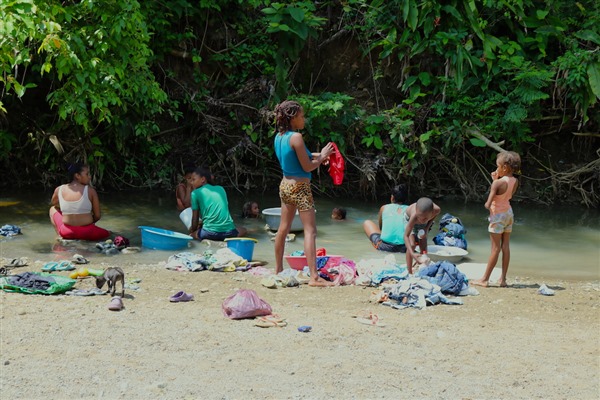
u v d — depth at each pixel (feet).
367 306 20.63
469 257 28.63
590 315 20.61
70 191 28.76
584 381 15.01
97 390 13.46
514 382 14.78
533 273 26.37
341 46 46.03
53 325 17.25
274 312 19.39
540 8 43.68
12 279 20.92
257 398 13.35
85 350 15.61
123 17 31.60
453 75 41.91
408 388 14.17
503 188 22.94
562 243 31.81
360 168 41.65
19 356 15.08
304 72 45.88
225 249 26.35
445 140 42.68
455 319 19.62
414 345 16.97
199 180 30.45
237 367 14.93
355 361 15.60
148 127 39.60
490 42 41.39
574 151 45.29
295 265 24.91
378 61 45.39
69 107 32.12
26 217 33.17
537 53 43.91
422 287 21.38
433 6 41.96
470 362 15.93
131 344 16.11
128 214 34.99
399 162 42.50
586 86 40.52
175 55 43.14
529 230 34.68
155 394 13.37
